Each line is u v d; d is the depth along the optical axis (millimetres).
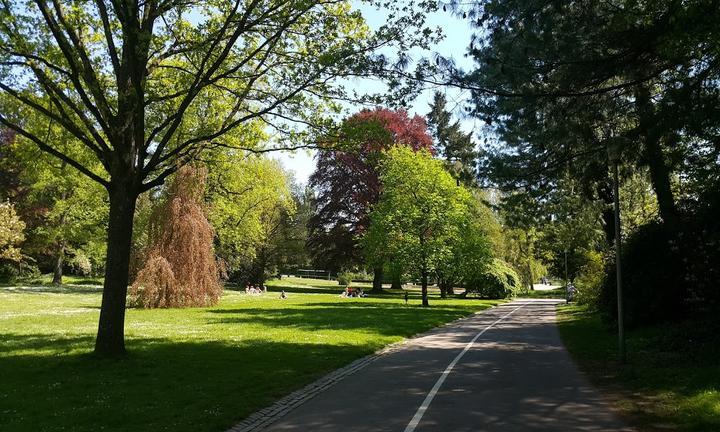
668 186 17734
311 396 9844
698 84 11180
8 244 43500
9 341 16344
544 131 13508
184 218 31141
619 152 12438
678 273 16906
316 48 14766
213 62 15500
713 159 14133
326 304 37406
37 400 9117
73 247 56562
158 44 13484
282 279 87250
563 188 17453
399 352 16000
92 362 12789
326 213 55812
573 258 50156
